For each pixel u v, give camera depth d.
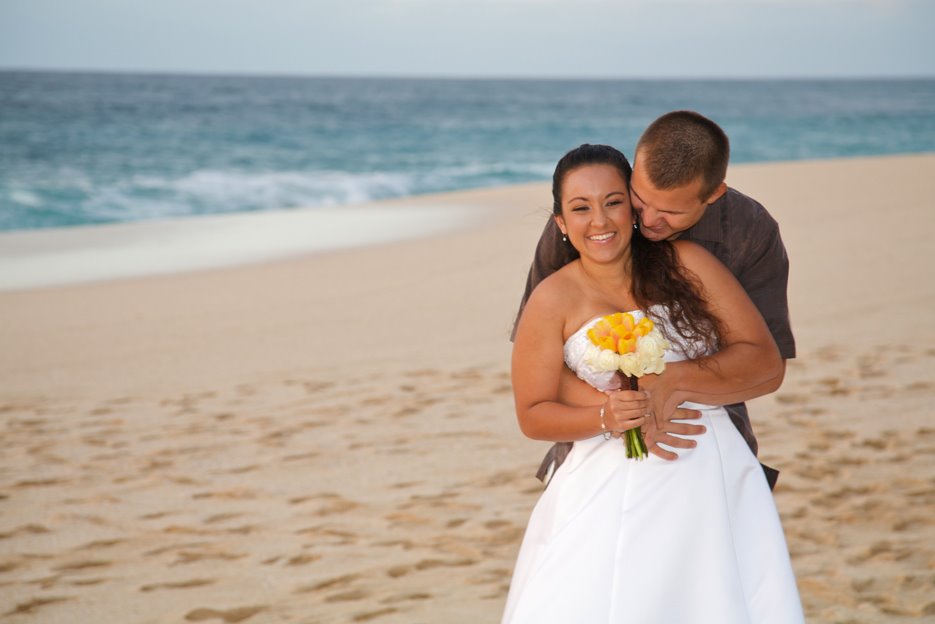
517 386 2.62
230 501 5.22
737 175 21.42
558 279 2.60
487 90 138.00
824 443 5.62
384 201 20.08
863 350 7.62
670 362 2.52
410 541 4.62
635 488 2.50
